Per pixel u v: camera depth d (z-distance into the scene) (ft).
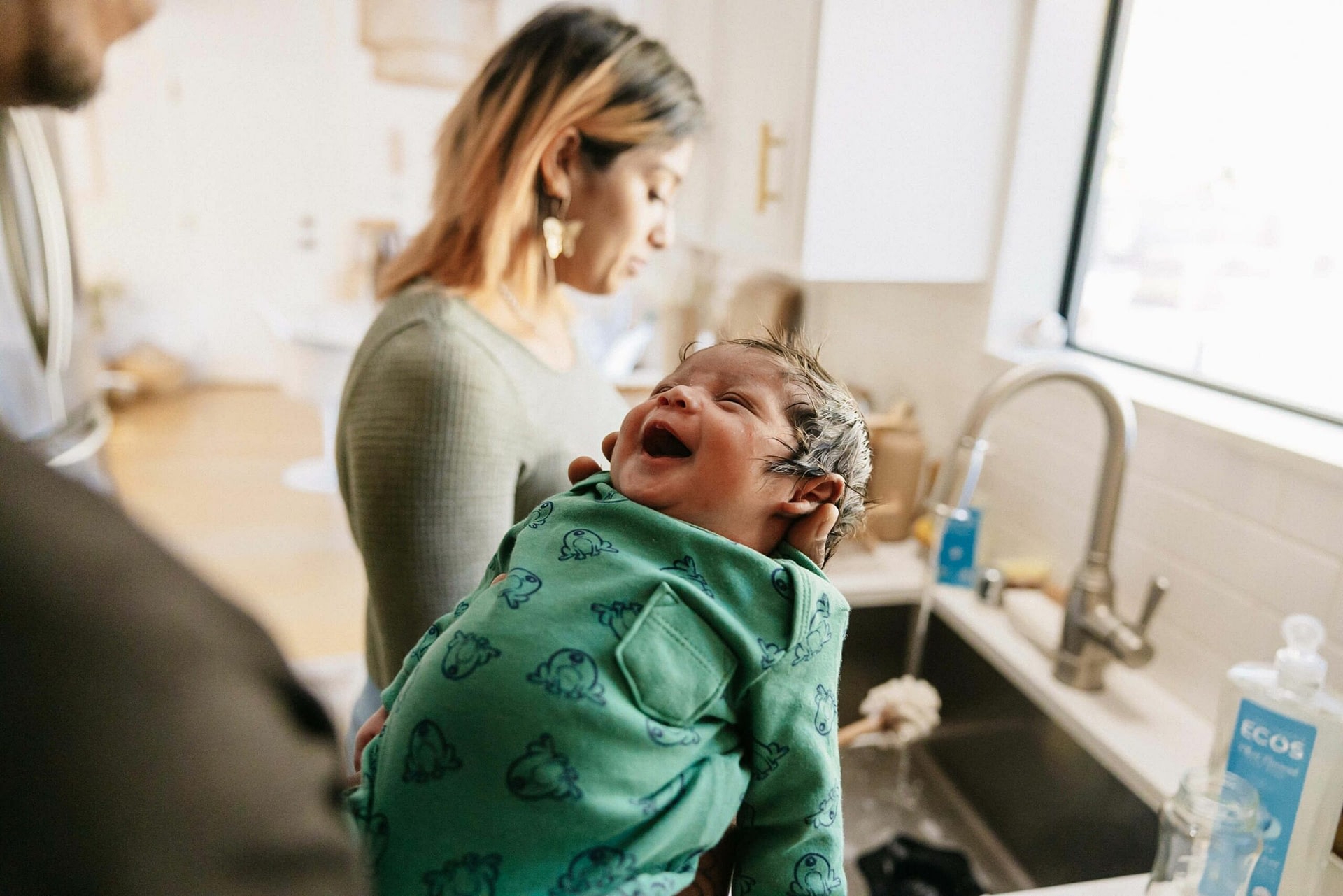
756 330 3.39
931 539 5.19
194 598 0.69
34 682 0.60
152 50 14.35
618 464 2.27
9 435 0.67
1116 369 4.78
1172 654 4.03
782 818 2.03
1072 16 4.77
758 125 5.45
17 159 6.39
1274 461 3.42
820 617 2.06
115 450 13.32
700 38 6.53
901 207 4.94
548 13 3.14
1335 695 2.85
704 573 2.01
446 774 1.72
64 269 7.04
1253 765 2.87
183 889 0.64
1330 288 3.68
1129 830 3.56
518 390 2.97
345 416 2.97
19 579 0.60
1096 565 3.97
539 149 2.97
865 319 6.70
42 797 0.60
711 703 1.89
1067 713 3.90
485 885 1.67
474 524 2.87
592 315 10.62
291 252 15.72
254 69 14.65
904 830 4.50
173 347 15.90
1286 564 3.45
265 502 11.83
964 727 4.74
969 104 4.87
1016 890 4.16
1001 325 5.20
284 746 0.70
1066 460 4.71
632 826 1.73
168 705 0.64
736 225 5.94
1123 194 4.83
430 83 10.32
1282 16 3.84
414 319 2.89
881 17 4.60
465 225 3.09
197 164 15.01
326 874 0.70
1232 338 4.22
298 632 8.73
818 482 2.22
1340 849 2.80
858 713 5.14
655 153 3.19
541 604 1.88
